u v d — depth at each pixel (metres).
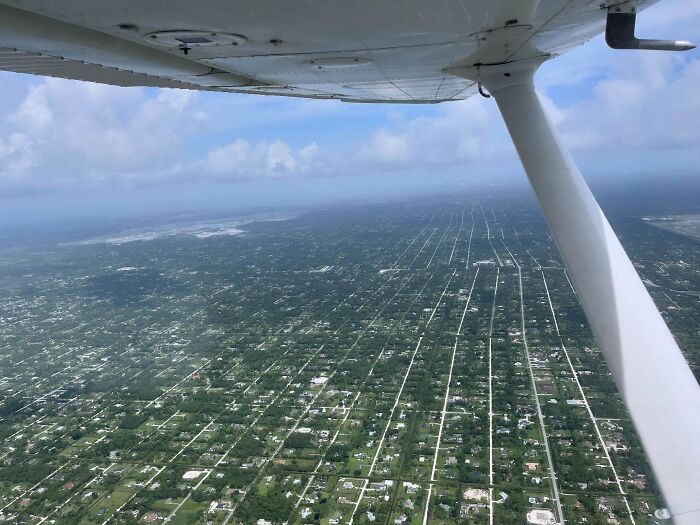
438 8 2.87
